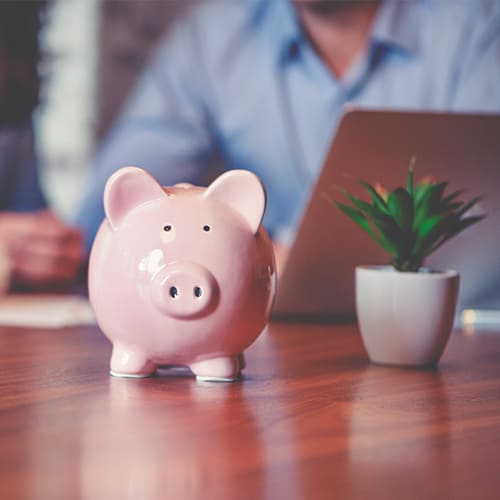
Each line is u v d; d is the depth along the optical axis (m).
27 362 0.98
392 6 2.90
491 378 0.95
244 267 0.84
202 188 0.90
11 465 0.54
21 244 2.56
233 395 0.81
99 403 0.75
